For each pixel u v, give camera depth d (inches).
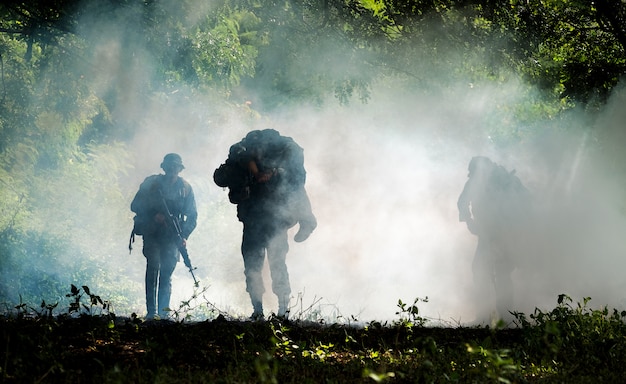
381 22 1053.8
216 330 624.7
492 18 1068.5
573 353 578.6
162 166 862.5
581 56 1371.8
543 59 1310.3
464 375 496.1
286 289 815.1
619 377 518.3
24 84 1108.5
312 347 577.3
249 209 816.9
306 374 503.5
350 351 591.8
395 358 555.8
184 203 866.8
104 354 524.7
